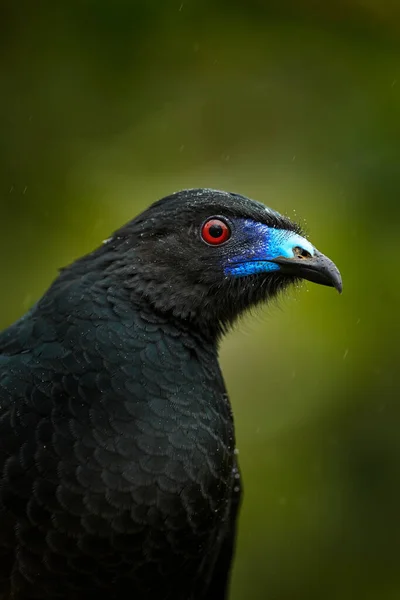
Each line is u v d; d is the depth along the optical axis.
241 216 8.61
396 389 13.75
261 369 14.06
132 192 13.83
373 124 13.81
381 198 13.54
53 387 7.48
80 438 7.37
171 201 8.48
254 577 13.66
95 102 13.66
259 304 8.80
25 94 13.48
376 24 14.07
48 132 13.56
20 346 7.80
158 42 13.62
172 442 7.56
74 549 7.37
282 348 13.95
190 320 8.22
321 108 14.29
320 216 13.61
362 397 13.83
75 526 7.33
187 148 14.15
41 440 7.33
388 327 13.56
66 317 7.79
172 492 7.52
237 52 14.12
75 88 13.56
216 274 8.41
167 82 13.91
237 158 14.28
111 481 7.36
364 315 13.52
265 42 14.16
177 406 7.71
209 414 7.86
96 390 7.52
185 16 13.59
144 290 8.07
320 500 13.73
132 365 7.71
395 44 14.15
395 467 13.73
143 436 7.50
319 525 13.70
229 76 14.27
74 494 7.31
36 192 13.52
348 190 13.68
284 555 13.69
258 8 13.90
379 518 13.73
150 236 8.28
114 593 7.64
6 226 13.45
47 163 13.54
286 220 8.88
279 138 14.22
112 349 7.71
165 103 14.04
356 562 13.69
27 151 13.49
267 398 14.02
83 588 7.53
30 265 13.44
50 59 13.45
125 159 13.92
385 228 13.47
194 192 8.62
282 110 14.28
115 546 7.44
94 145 13.78
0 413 7.41
